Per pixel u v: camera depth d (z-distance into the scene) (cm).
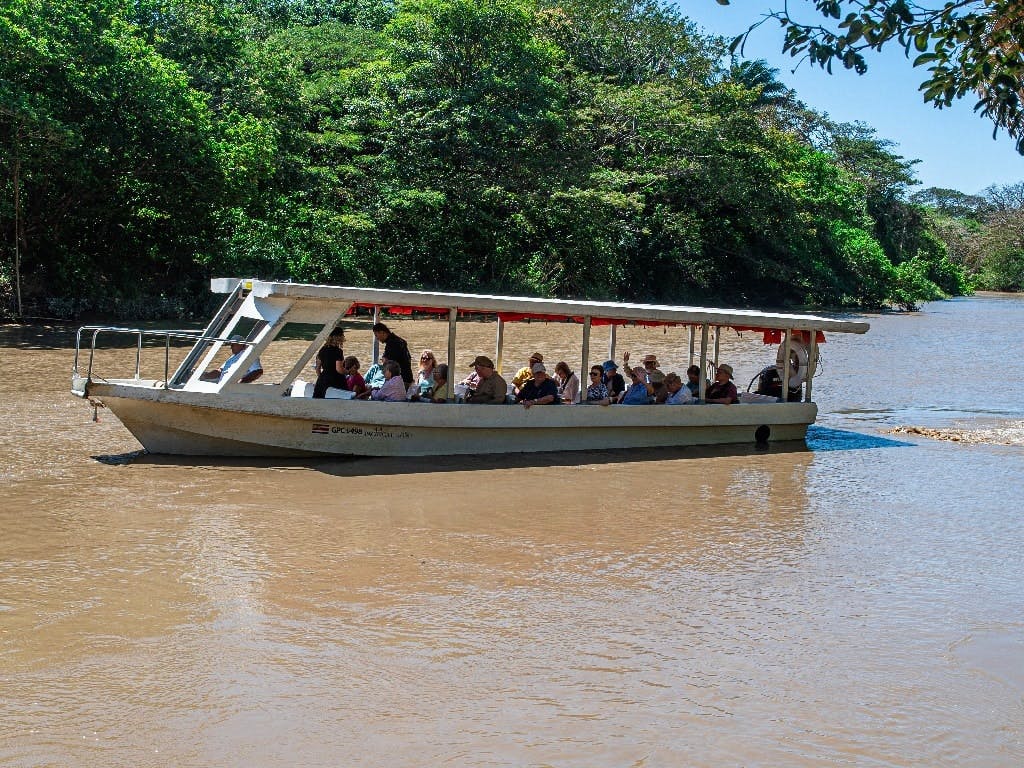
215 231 3631
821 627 742
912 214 8756
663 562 886
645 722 586
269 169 3450
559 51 4778
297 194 4009
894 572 874
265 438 1199
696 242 5534
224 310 1273
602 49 5441
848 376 2373
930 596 814
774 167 5488
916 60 703
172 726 571
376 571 837
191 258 3628
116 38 3031
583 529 980
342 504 1036
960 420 1727
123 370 2006
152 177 3181
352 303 1202
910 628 744
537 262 4872
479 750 549
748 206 5422
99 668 643
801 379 1541
